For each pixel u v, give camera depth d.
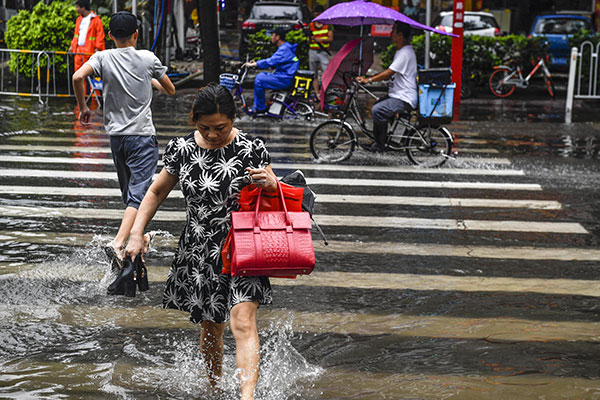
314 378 4.07
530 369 4.21
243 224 3.42
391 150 10.47
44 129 12.45
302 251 3.41
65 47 16.50
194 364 4.22
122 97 5.93
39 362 4.20
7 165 9.61
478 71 18.77
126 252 3.76
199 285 3.62
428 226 7.32
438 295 5.41
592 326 4.86
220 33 26.41
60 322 4.76
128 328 4.71
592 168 10.32
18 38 16.33
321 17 11.02
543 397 3.87
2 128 12.39
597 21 25.58
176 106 15.62
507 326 4.84
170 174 3.69
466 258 6.31
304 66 19.20
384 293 5.43
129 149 5.97
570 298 5.37
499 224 7.43
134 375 4.07
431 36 18.58
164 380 4.02
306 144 11.73
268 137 12.24
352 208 7.98
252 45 20.83
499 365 4.26
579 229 7.27
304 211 3.60
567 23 22.23
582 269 6.04
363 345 4.52
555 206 8.20
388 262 6.18
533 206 8.19
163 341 4.53
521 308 5.16
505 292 5.48
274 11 22.20
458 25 16.20
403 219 7.57
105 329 4.68
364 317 4.97
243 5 27.97
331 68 11.72
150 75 6.02
